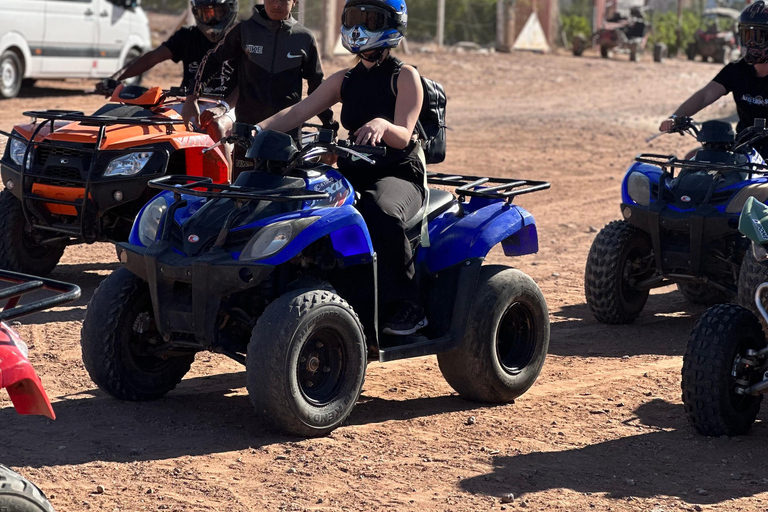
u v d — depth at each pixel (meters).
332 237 6.61
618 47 50.12
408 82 7.04
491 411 7.47
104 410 7.12
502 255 13.62
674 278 10.08
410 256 7.00
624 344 9.62
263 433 6.77
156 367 7.39
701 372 6.85
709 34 53.97
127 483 5.88
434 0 48.97
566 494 5.91
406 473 6.17
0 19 23.27
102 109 11.09
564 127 26.12
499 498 5.82
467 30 49.69
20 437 6.57
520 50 50.00
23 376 4.21
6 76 23.77
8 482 4.05
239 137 7.02
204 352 8.94
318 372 6.71
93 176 10.23
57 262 11.44
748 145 10.16
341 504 5.67
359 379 6.81
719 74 10.70
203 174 10.82
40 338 9.04
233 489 5.84
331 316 6.55
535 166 20.89
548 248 14.07
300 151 6.59
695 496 5.93
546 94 33.69
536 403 7.70
